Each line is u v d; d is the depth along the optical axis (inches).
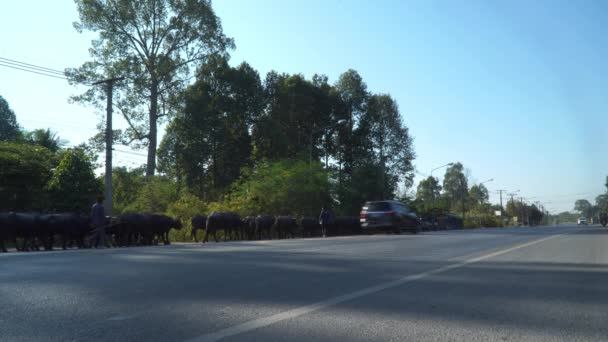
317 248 650.8
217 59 1596.9
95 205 746.2
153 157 1502.2
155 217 874.1
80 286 305.6
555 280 344.5
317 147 2363.4
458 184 5002.5
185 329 201.9
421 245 716.0
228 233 1221.7
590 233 1252.5
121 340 185.0
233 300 264.4
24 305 247.1
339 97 2365.9
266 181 1581.0
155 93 1503.4
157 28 1507.1
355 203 1977.1
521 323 216.8
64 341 183.2
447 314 233.9
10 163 1083.3
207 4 1518.2
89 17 1419.8
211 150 1887.3
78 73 1440.7
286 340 187.0
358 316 228.5
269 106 2139.5
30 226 707.4
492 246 692.7
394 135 2630.4
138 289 296.0
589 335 197.6
